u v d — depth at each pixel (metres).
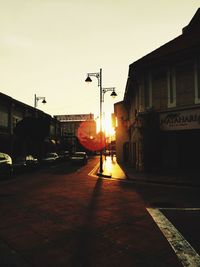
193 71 18.89
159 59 19.84
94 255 5.70
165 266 5.12
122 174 22.08
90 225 7.87
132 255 5.67
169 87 20.16
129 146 36.25
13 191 14.52
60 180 19.48
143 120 21.56
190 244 6.25
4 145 34.59
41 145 47.94
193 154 20.11
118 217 8.70
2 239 6.82
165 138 21.33
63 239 6.73
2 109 34.22
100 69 27.33
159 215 8.88
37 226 7.87
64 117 92.75
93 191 14.06
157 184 16.33
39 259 5.55
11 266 5.25
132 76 23.28
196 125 18.53
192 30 22.58
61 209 9.99
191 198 11.71
